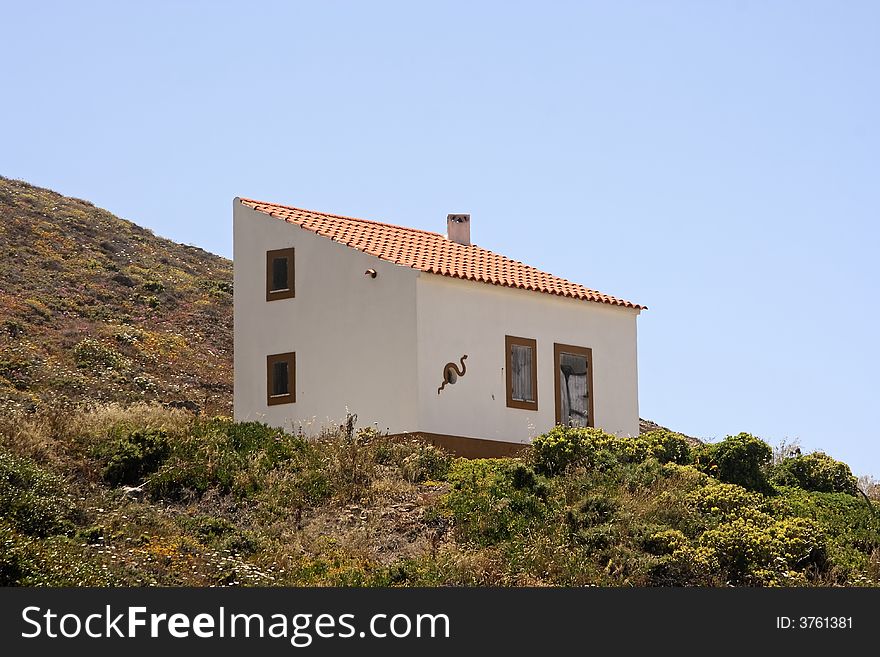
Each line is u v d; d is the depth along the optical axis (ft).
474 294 116.47
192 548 84.53
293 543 88.07
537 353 119.85
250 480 96.89
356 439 106.11
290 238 119.75
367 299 114.83
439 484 100.17
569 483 97.86
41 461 94.32
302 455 102.53
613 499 94.48
